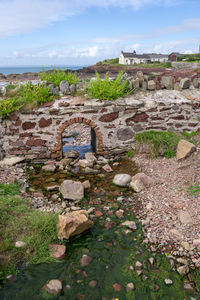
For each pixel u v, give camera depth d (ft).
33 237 14.15
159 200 18.88
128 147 27.35
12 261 12.73
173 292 11.41
